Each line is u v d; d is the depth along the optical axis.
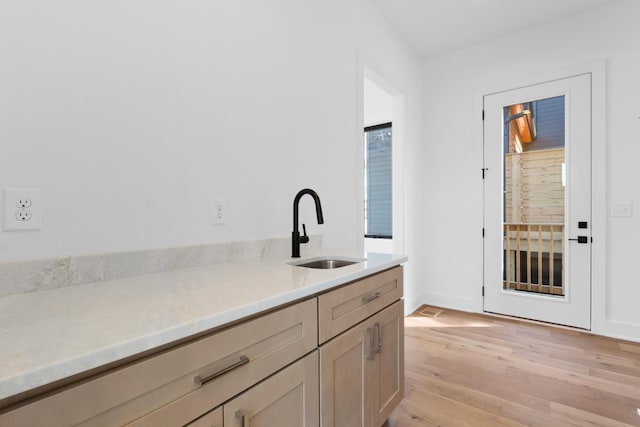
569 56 2.64
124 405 0.52
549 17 2.67
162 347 0.58
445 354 2.21
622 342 2.37
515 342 2.39
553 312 2.72
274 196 1.59
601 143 2.50
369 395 1.23
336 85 2.03
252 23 1.47
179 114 1.18
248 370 0.73
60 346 0.49
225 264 1.28
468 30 2.86
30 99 0.84
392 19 2.69
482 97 3.07
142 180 1.08
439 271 3.34
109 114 0.99
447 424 1.49
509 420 1.51
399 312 1.48
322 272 1.11
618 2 2.45
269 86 1.56
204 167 1.27
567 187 2.64
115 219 1.01
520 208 2.89
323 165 1.92
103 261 0.97
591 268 2.54
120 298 0.77
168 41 1.15
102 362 0.48
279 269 1.17
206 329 0.63
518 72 2.88
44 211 0.87
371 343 1.23
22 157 0.83
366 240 4.35
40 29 0.86
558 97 2.71
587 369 1.98
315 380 0.94
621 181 2.44
